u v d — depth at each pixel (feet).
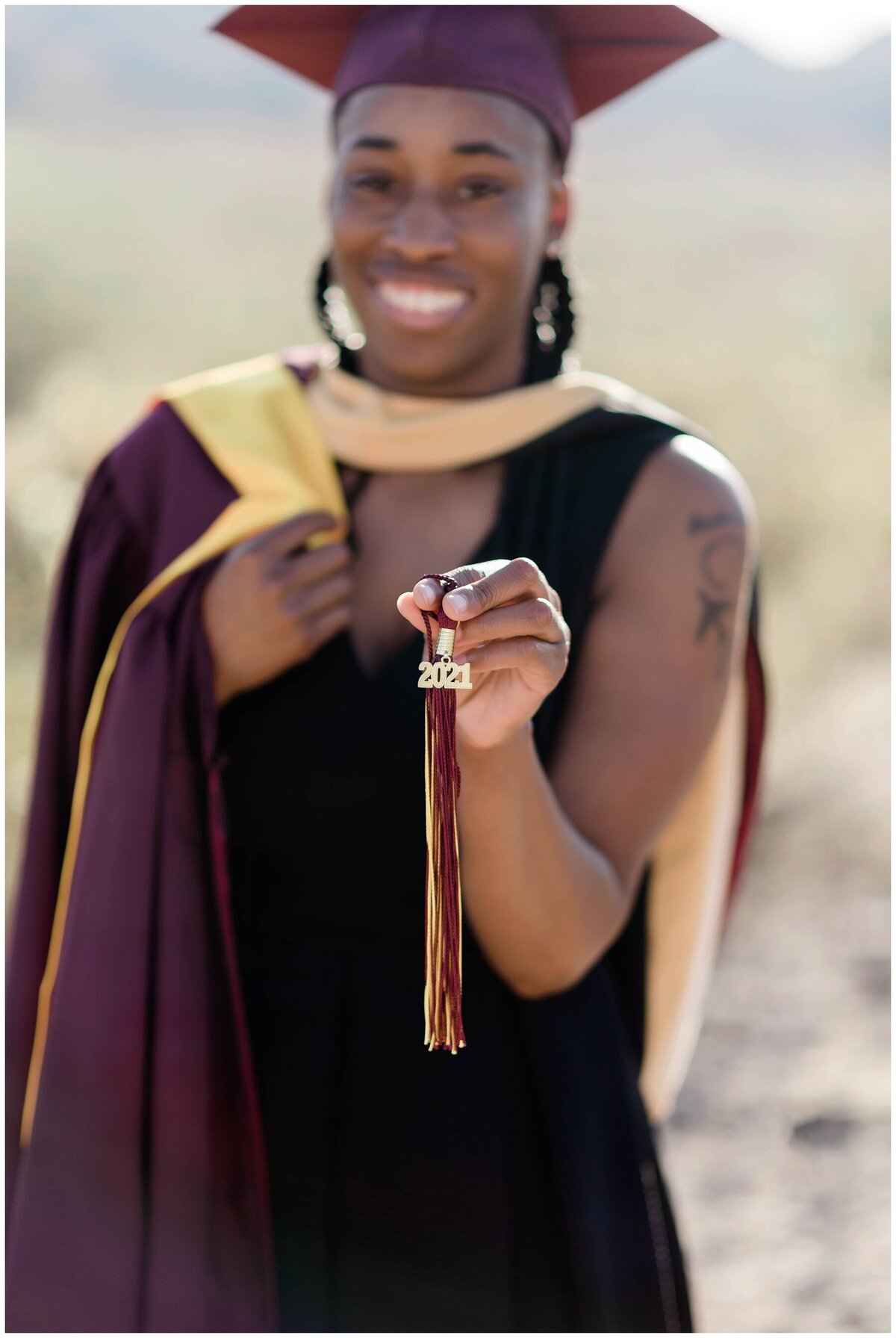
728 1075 14.90
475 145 6.93
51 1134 6.77
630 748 6.49
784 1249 12.08
